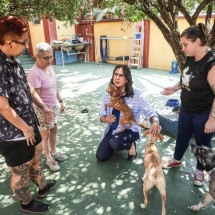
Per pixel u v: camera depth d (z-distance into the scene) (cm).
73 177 275
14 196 245
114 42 1100
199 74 212
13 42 156
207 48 208
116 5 403
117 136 289
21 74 179
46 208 226
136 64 995
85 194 247
